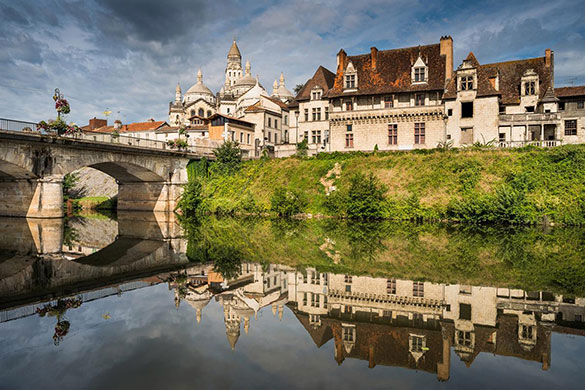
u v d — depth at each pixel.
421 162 42.44
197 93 115.06
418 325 10.65
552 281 14.91
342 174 44.97
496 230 30.83
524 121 45.50
